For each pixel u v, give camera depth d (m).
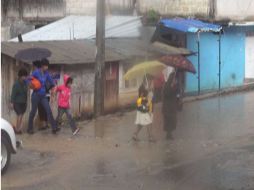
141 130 12.21
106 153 9.78
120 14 15.55
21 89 11.70
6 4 21.86
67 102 11.79
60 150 10.04
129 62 14.28
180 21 17.81
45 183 7.74
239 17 21.30
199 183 7.69
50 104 12.73
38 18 21.97
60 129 12.38
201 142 10.79
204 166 8.73
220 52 21.05
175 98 11.28
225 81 21.45
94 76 14.39
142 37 15.55
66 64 13.55
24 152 9.83
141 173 8.30
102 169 8.55
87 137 11.40
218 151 9.95
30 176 8.13
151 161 9.12
